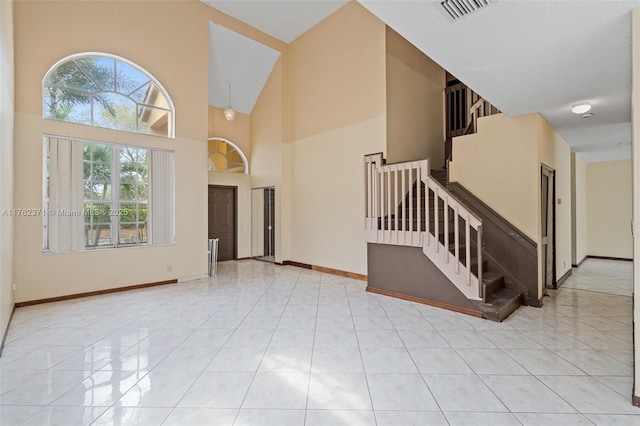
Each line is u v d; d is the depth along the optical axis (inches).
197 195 217.8
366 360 99.3
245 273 237.8
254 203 304.3
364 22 210.5
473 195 173.5
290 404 76.9
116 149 185.2
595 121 170.2
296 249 264.7
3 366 95.9
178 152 208.5
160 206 200.8
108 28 181.3
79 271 170.4
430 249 155.6
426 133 231.9
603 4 74.6
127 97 190.4
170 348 108.3
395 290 171.9
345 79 223.3
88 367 95.2
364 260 211.8
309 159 252.1
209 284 202.5
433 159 237.6
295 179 265.4
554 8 76.7
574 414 72.9
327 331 123.5
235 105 294.0
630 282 209.8
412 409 74.8
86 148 174.6
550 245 184.5
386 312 146.4
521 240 157.3
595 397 79.5
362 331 123.4
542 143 162.1
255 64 269.7
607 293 180.9
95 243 176.9
